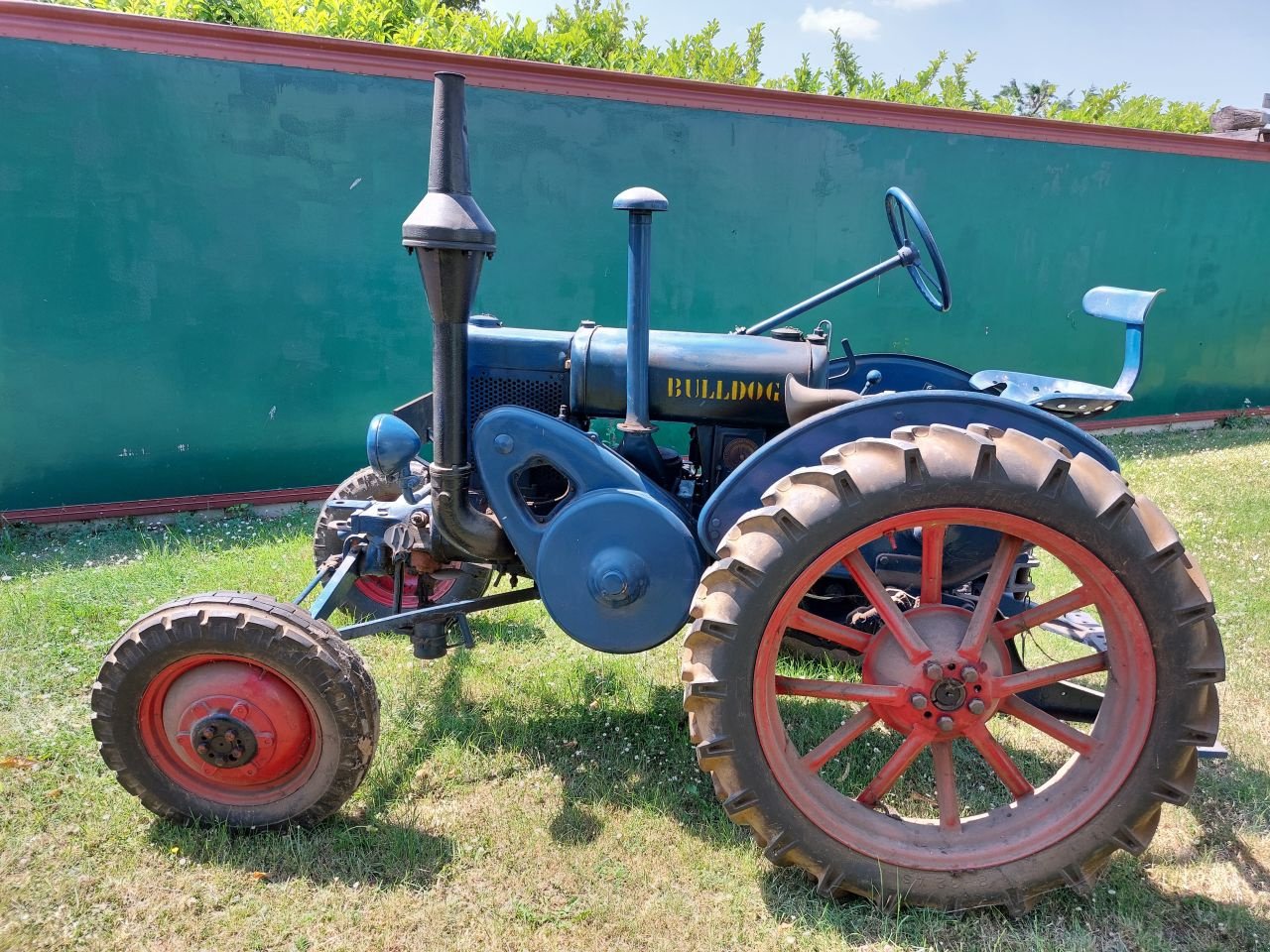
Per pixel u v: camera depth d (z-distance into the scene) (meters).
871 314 6.56
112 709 2.13
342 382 5.22
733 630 1.93
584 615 2.39
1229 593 3.92
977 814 2.33
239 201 4.82
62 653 3.20
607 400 2.61
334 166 4.95
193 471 5.05
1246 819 2.41
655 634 2.38
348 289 5.12
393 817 2.34
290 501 5.24
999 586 2.05
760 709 1.97
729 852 2.24
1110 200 7.14
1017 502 1.90
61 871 2.10
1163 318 7.72
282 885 2.07
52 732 2.68
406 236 2.08
